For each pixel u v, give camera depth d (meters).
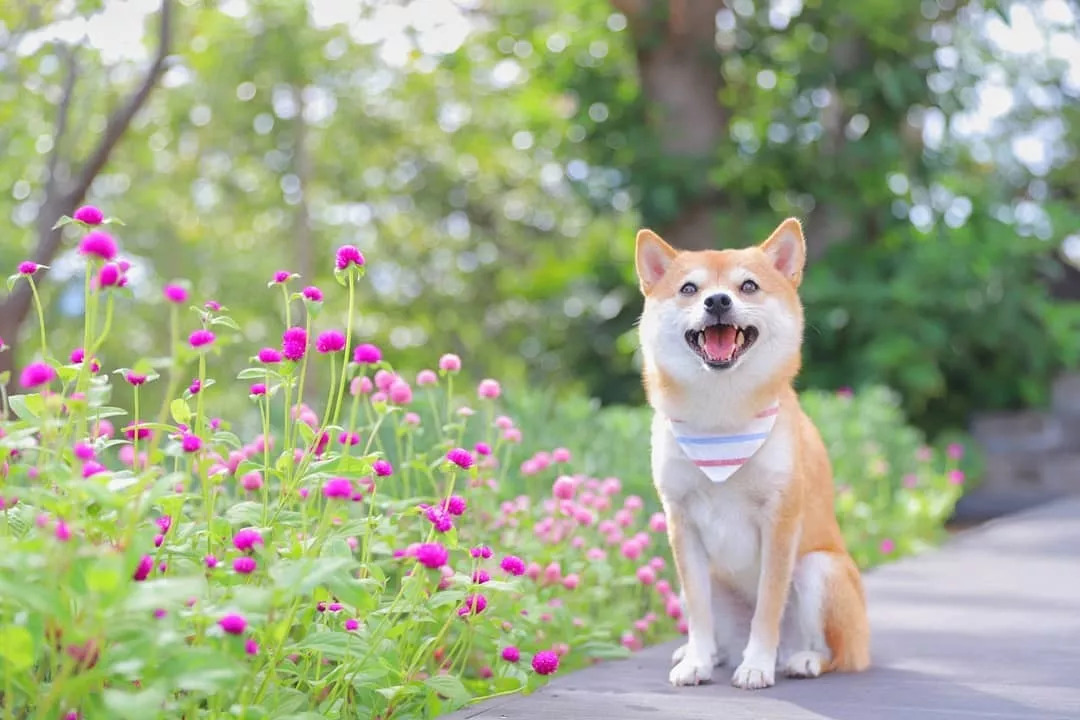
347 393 8.25
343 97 20.30
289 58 17.98
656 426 4.20
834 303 12.36
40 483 2.93
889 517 9.38
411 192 21.73
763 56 13.07
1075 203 18.30
